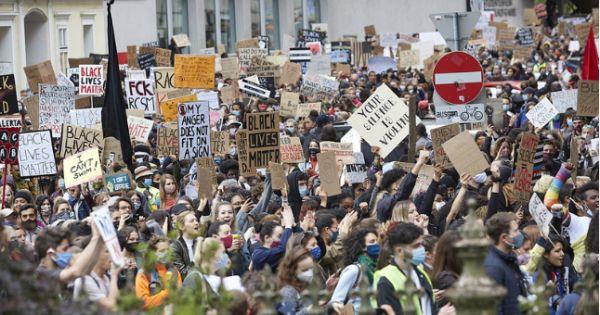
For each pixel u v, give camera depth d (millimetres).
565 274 19781
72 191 28547
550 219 20266
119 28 95562
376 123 30969
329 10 133625
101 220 14820
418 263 16438
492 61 82312
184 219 20828
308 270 16812
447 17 37594
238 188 27656
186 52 111500
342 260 19250
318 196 26891
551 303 19328
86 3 89812
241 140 30859
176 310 11992
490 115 41531
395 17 136250
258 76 59281
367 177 30297
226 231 20922
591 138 37594
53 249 16734
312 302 13453
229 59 60406
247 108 47781
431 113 46594
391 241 16438
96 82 48688
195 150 33688
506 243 16453
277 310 16547
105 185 29359
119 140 36219
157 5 106562
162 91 46781
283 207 21797
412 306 13852
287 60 68125
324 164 26688
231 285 17203
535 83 55562
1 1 79125
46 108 40406
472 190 26375
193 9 111188
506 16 146500
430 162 31609
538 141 28062
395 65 76625
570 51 88438
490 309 11953
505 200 25438
